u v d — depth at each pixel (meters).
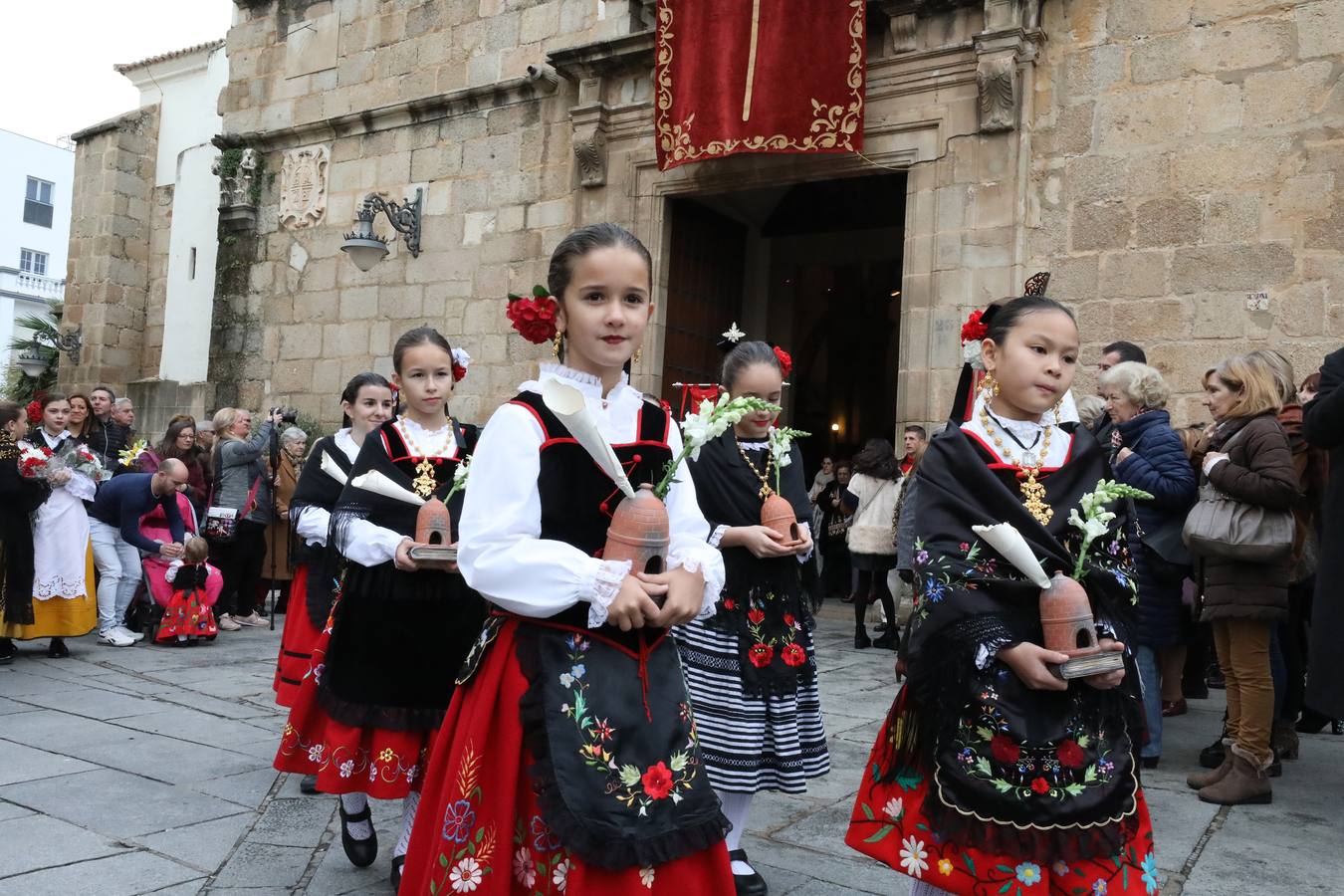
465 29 12.62
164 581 8.16
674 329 11.69
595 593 1.86
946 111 9.15
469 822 1.94
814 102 9.43
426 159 12.84
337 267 13.59
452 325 12.51
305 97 14.04
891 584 8.02
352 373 13.30
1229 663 4.32
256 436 9.12
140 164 17.39
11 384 20.84
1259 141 7.86
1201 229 8.05
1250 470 4.14
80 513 7.36
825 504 11.20
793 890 3.20
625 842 1.82
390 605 3.24
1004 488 2.32
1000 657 2.18
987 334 2.52
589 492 2.04
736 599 3.25
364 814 3.34
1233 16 8.01
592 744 1.89
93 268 17.17
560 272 2.14
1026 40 8.73
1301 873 3.38
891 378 14.65
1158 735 4.73
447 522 3.26
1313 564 5.00
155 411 15.39
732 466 3.48
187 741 4.97
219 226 14.69
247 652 7.72
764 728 3.23
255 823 3.79
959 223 9.04
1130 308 8.30
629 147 11.09
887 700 6.13
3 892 3.04
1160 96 8.27
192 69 16.94
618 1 11.03
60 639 7.28
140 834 3.63
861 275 14.67
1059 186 8.66
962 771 2.16
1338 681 3.91
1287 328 7.66
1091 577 2.28
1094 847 2.12
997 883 2.13
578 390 1.92
